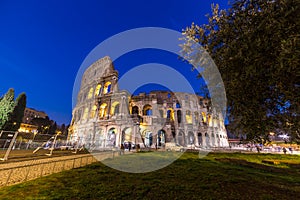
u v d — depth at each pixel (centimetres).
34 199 634
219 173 1265
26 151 2067
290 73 453
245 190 825
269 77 511
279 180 1110
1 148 2320
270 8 502
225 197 707
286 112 546
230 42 615
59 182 897
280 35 455
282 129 566
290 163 2092
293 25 443
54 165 1230
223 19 685
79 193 723
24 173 1009
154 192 755
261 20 519
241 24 595
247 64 529
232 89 591
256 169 1599
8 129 4069
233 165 1798
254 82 543
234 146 4500
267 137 630
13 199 628
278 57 438
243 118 596
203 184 911
